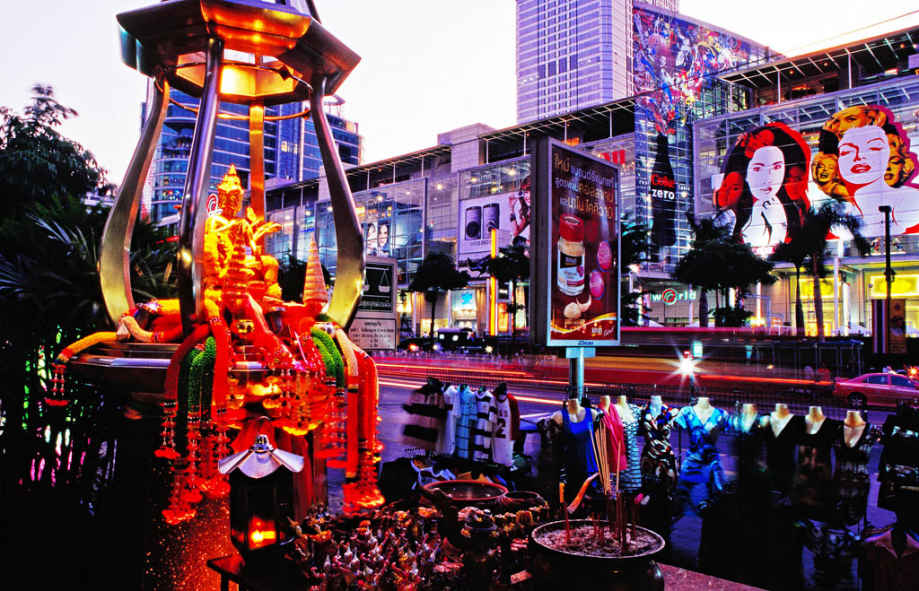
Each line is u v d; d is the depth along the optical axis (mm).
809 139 58781
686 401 14703
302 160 153125
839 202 55031
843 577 4176
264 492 2184
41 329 3967
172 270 4695
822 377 18703
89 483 3623
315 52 3021
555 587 1743
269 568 2068
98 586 2955
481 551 1926
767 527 4633
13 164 5855
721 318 50875
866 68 72500
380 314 9398
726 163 62719
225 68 3619
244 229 2732
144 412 2783
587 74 166750
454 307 82500
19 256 3980
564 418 5910
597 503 2549
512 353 39938
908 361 24016
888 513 6043
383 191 87812
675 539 5188
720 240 52094
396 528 2127
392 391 20156
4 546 3223
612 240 8977
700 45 132750
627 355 21062
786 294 63969
